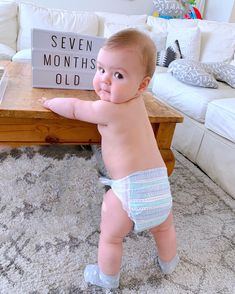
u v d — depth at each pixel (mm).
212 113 1522
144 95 1173
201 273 955
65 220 1105
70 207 1184
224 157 1458
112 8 3119
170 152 1060
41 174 1372
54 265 907
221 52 2650
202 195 1394
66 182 1340
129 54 696
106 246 817
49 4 2881
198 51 2617
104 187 1323
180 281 916
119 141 762
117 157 770
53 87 1049
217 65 2068
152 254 1005
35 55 979
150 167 781
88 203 1221
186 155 1763
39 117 830
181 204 1301
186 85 1822
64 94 1004
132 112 757
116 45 702
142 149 774
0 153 1485
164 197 793
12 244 963
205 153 1590
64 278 871
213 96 1645
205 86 1771
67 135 918
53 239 1007
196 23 2814
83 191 1293
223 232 1162
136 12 3238
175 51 2451
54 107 823
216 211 1290
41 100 904
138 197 753
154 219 787
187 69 1829
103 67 726
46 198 1215
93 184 1348
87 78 1066
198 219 1218
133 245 1030
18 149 1540
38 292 817
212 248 1069
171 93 1845
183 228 1148
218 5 3387
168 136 1029
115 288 864
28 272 872
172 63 2020
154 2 3053
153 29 2783
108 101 750
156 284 894
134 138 763
